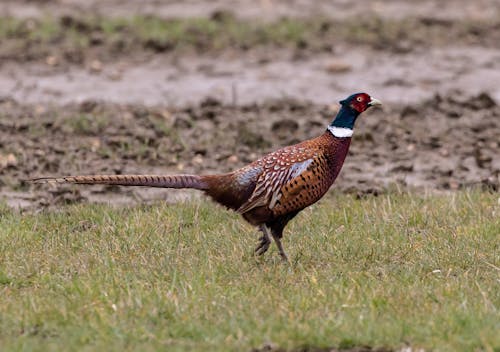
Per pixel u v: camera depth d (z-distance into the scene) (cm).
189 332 988
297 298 1071
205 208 1427
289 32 2603
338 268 1184
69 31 2539
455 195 1495
